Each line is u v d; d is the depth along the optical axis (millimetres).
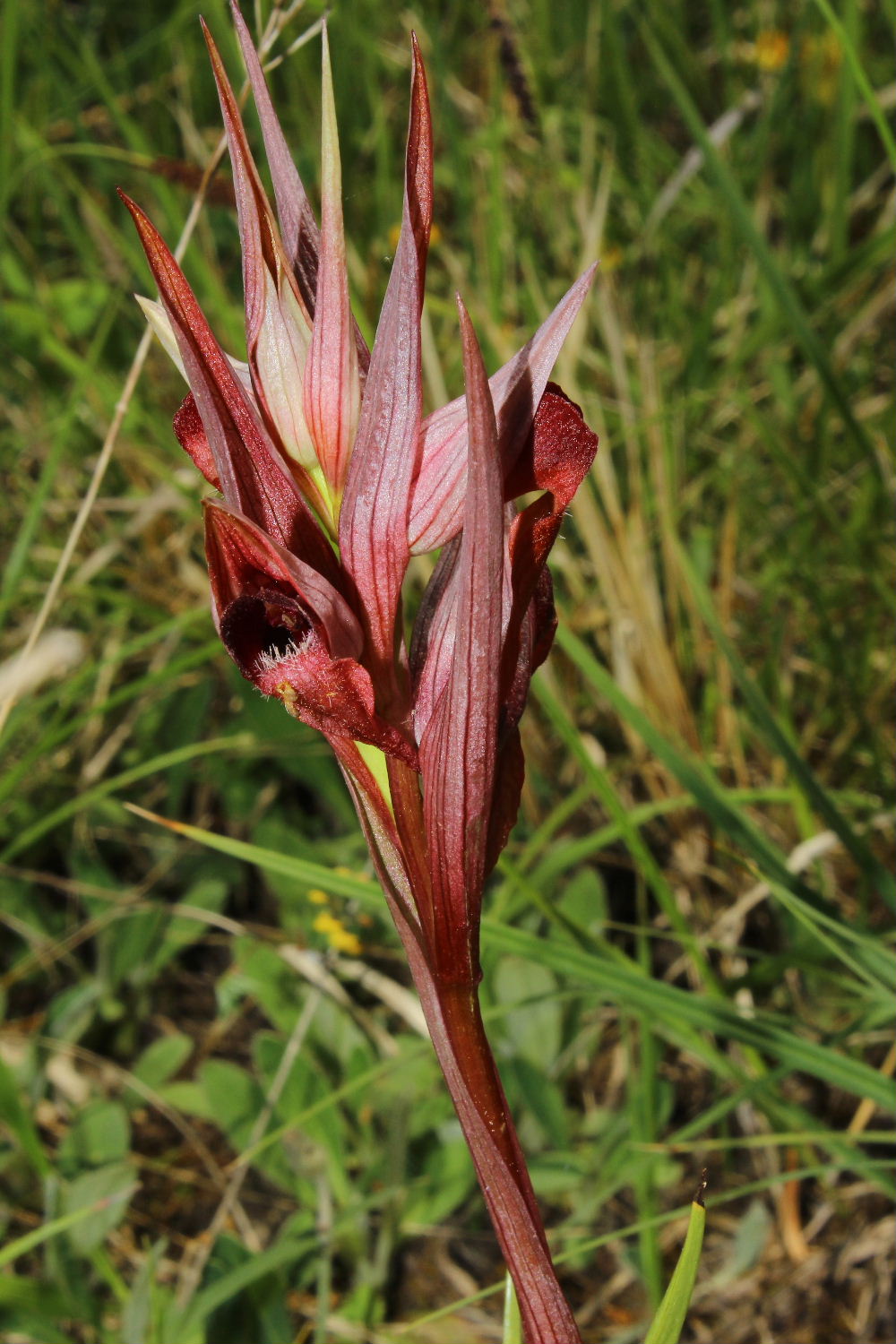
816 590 465
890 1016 337
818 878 435
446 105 600
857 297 573
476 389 199
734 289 625
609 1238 310
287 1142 381
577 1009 406
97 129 701
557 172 587
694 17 793
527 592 222
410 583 466
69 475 574
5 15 489
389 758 217
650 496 516
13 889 481
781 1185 393
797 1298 382
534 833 478
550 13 741
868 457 439
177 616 528
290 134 651
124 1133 400
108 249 638
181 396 581
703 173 656
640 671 460
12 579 456
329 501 216
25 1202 403
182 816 522
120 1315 376
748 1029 312
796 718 505
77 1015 444
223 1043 464
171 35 648
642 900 392
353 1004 434
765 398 577
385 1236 372
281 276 211
